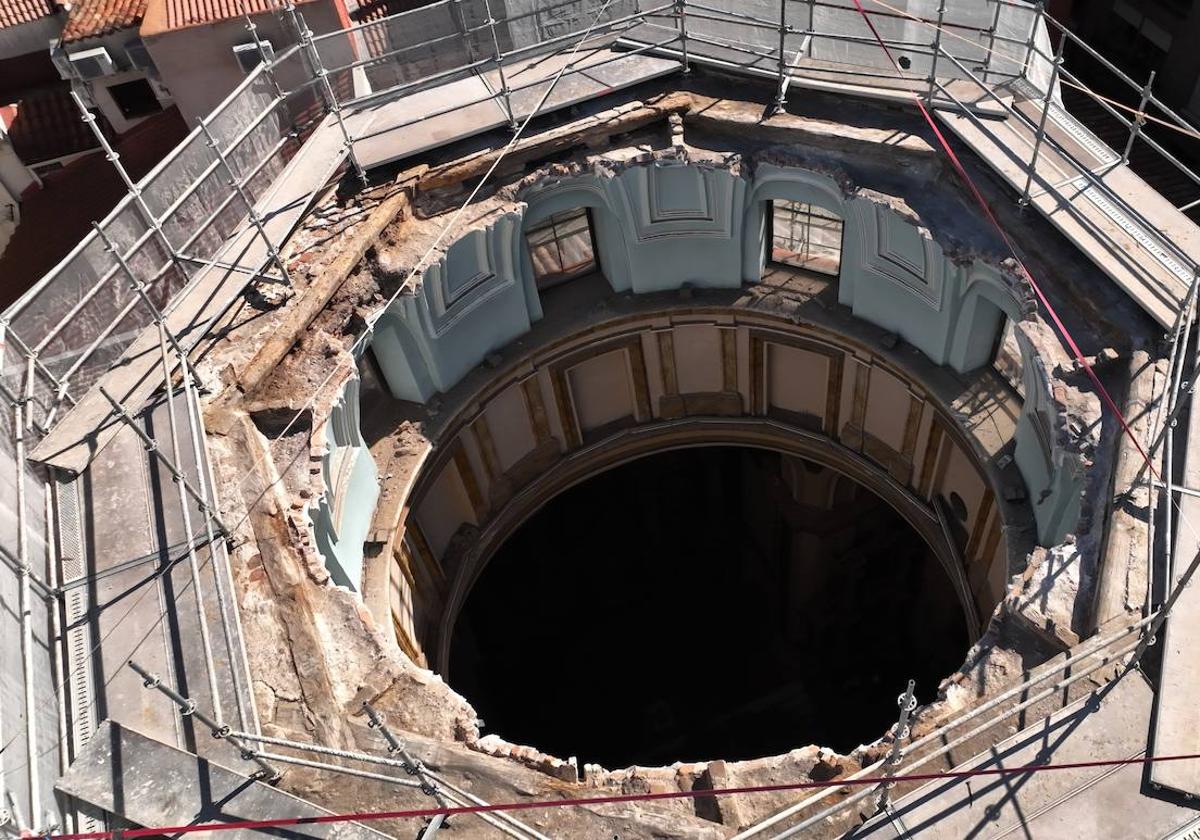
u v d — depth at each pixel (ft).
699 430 81.51
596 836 36.01
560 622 107.96
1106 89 104.32
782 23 56.65
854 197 58.85
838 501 90.27
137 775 37.32
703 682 105.70
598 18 66.33
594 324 71.51
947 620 97.14
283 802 36.52
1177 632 37.47
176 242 54.60
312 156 61.46
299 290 55.26
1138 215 51.34
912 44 54.44
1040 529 55.52
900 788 35.73
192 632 41.78
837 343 69.00
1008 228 53.98
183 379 50.80
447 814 36.45
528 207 63.87
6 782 35.19
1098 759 35.50
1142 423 44.68
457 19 64.39
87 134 102.99
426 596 70.08
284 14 77.05
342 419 55.16
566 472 80.38
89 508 46.06
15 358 47.34
